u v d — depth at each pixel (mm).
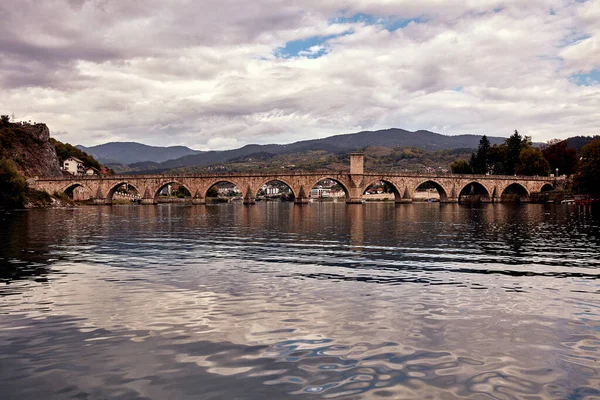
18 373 10906
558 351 12242
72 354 12023
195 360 11594
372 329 13922
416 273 22719
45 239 39000
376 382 10367
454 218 68062
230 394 9852
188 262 26281
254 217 75500
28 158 163000
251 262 26219
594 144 115062
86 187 148500
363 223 58281
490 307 16375
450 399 9617
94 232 45906
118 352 12141
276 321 14703
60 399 9680
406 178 149125
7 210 103625
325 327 14109
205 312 15758
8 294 18391
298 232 45375
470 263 25703
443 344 12695
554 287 19547
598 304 16797
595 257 27859
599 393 9898
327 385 10227
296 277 21719
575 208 100312
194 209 115438
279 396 9742
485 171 183250
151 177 146625
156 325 14336
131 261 26703
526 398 9680
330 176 143375
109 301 17266
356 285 19938
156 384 10320
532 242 35625
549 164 170250
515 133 177125
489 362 11492
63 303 16984
